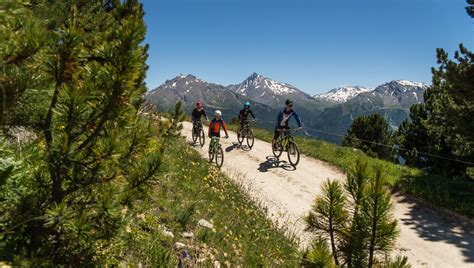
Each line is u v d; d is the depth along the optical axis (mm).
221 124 14992
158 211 6355
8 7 2209
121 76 2621
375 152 34750
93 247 3098
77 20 2717
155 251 4648
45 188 2752
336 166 16516
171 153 12102
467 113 13734
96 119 2777
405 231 9625
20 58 2342
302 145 20766
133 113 3037
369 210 2635
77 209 2898
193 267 4895
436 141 25969
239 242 6688
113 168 2941
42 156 2668
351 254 2729
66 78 2609
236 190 11312
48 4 5758
